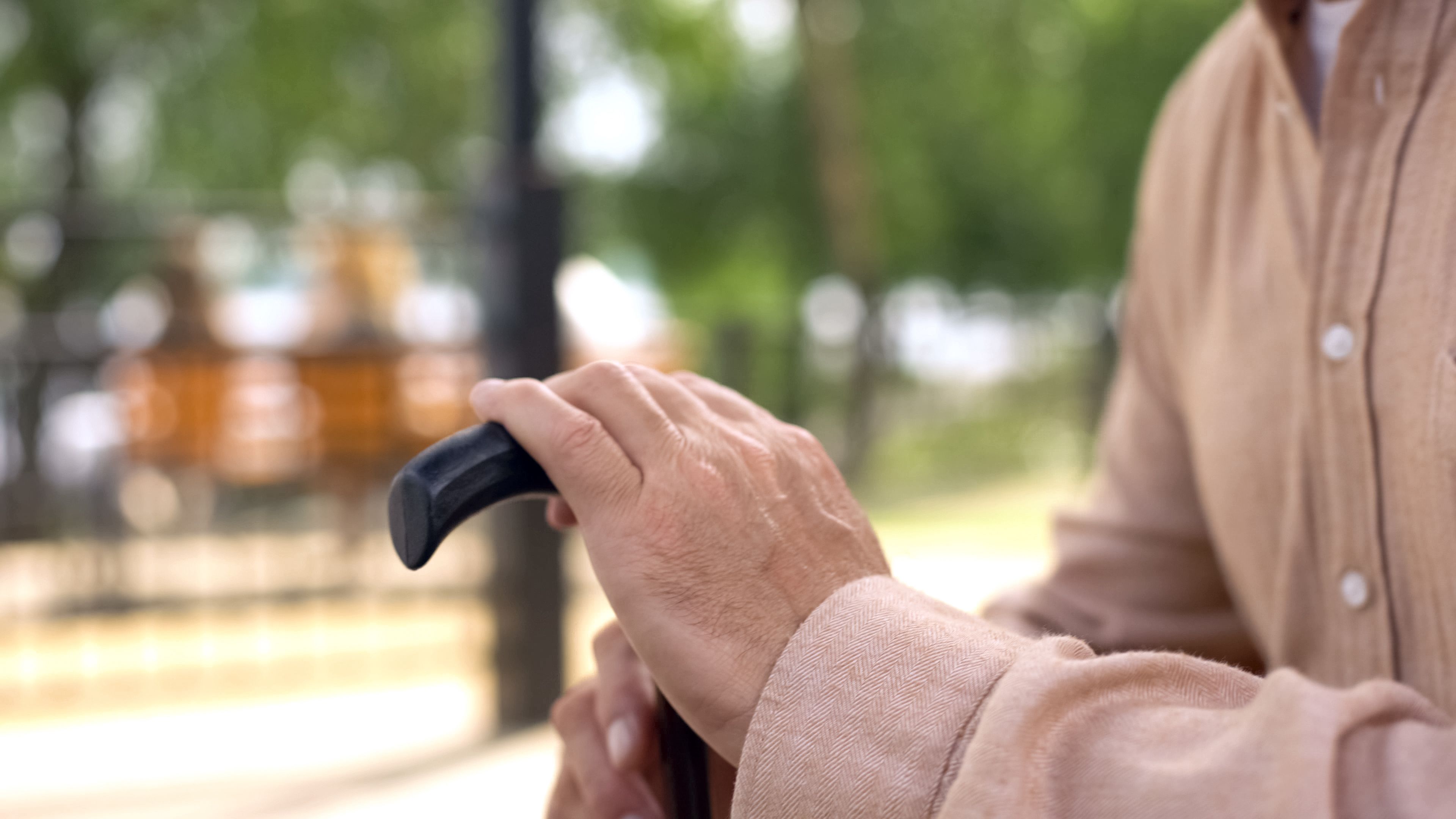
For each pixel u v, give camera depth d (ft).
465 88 46.55
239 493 16.08
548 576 11.84
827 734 1.63
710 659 1.72
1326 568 2.18
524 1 11.98
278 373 14.51
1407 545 2.02
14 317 15.16
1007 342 26.68
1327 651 2.19
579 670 12.43
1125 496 3.00
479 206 12.42
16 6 39.52
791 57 47.88
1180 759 1.49
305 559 15.42
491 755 10.68
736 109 48.47
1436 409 1.93
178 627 14.38
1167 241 2.81
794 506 1.85
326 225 13.88
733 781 1.96
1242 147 2.55
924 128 45.42
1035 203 45.83
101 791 9.92
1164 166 2.86
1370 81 2.09
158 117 43.42
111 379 14.44
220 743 11.07
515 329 11.85
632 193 49.44
